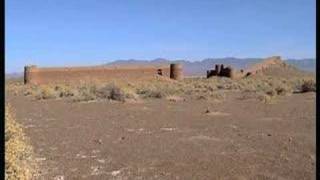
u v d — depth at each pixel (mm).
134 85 66562
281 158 14805
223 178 12242
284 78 103750
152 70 105500
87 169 13242
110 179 12164
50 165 13617
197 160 14484
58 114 29156
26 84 92875
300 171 13039
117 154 15484
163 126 22922
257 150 16266
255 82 82062
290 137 19094
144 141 18188
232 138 19000
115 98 41375
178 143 17719
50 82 98062
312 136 19344
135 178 12297
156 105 35719
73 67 100688
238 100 40594
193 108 32906
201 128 22172
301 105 34562
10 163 10430
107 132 20766
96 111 31078
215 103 37406
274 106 34000
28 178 11070
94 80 95500
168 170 13148
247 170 13156
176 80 103000
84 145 17250
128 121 25094
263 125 23234
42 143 17500
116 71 103312
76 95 45062
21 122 24422
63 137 19141
